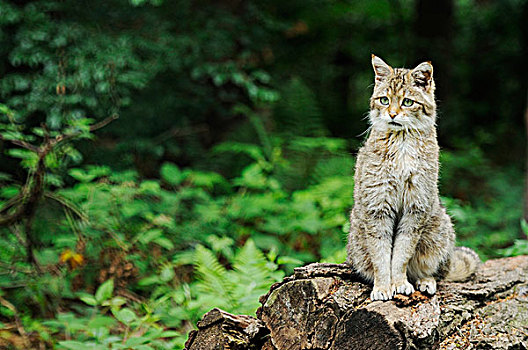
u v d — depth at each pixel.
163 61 13.67
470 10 24.94
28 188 9.60
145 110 14.28
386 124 6.46
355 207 6.84
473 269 7.02
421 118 6.47
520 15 23.48
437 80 20.00
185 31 14.20
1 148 11.80
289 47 18.02
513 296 6.61
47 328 8.93
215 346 6.16
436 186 6.60
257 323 6.30
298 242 11.54
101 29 13.08
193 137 14.84
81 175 10.75
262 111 16.30
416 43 20.12
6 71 12.66
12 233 9.98
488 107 23.47
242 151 14.41
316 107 14.85
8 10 11.80
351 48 21.09
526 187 12.23
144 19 13.77
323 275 6.43
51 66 11.91
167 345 7.97
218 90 15.24
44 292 9.55
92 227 10.16
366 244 6.54
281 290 6.33
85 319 8.59
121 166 13.16
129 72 12.87
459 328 6.03
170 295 9.01
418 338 5.53
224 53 14.32
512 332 6.05
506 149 21.59
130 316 7.86
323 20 19.61
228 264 10.79
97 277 9.92
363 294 6.18
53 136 11.24
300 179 13.37
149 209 11.39
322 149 13.80
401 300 5.95
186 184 13.58
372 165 6.50
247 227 11.85
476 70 23.92
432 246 6.66
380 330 5.59
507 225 14.17
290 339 6.15
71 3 12.91
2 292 9.48
